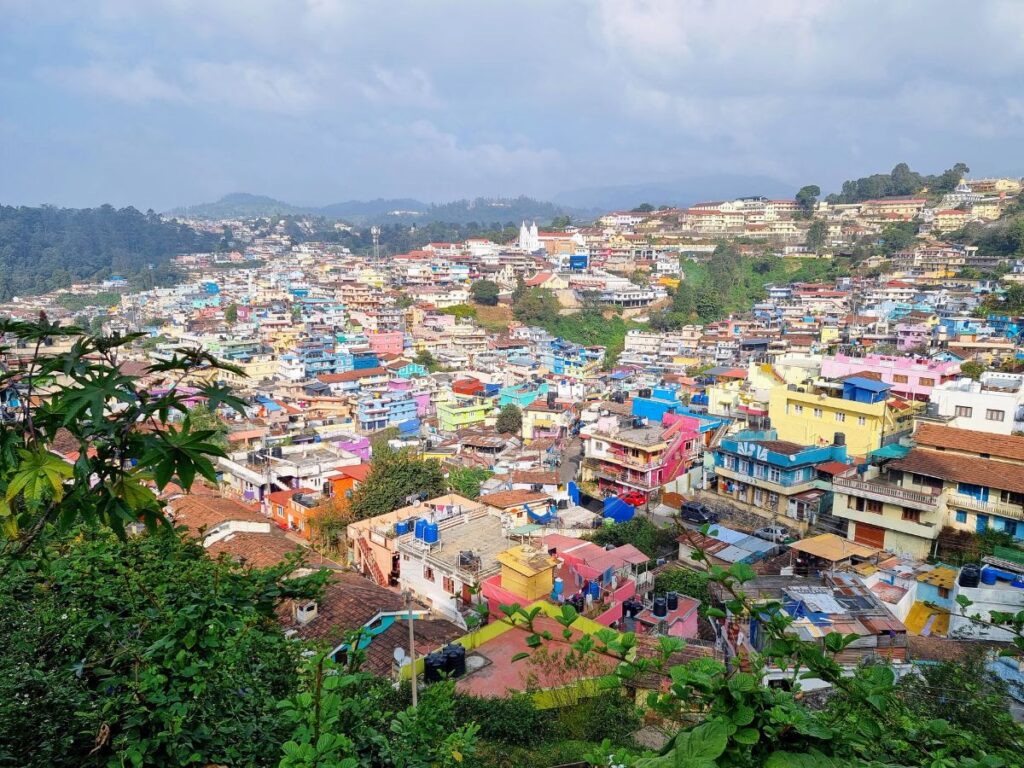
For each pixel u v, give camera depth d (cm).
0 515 487
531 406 7725
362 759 741
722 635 2241
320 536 3878
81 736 707
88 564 926
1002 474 3325
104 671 742
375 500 3981
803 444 4569
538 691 1706
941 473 3428
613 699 1683
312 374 10281
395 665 2081
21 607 834
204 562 1025
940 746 561
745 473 4397
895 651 2009
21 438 482
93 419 434
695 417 5922
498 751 1507
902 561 3139
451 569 2806
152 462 461
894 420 4744
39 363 493
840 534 3781
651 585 2994
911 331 8862
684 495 4900
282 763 600
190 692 735
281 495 4412
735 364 9406
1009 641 2138
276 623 1163
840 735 472
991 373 5447
